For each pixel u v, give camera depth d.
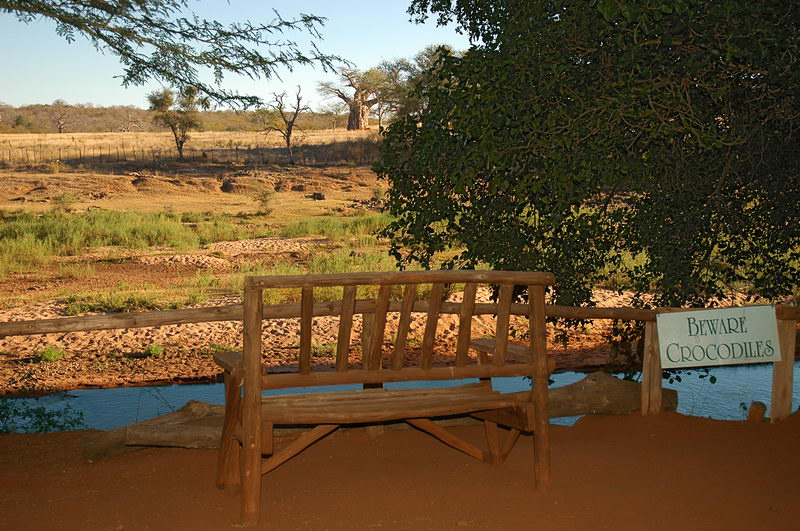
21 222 28.80
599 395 5.58
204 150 73.81
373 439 5.05
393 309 5.66
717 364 5.14
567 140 5.37
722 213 6.79
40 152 66.75
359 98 98.12
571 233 6.84
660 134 5.74
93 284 17.77
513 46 5.84
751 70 5.36
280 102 67.25
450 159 6.40
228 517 3.59
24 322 5.05
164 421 5.11
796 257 7.23
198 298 15.27
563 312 5.75
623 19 5.09
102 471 4.44
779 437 4.91
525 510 3.65
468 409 3.80
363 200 43.75
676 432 5.08
